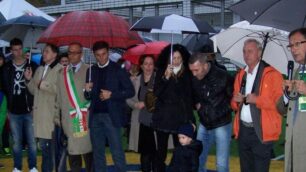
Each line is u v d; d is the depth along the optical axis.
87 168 7.05
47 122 7.00
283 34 6.15
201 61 6.14
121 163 6.66
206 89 6.16
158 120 6.75
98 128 6.68
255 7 5.41
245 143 5.67
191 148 5.88
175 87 6.67
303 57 4.87
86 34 6.43
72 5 28.47
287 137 5.09
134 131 7.91
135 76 8.45
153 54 8.59
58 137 6.86
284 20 5.18
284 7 5.21
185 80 6.67
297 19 5.12
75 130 6.64
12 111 7.59
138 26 7.17
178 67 6.73
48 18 8.87
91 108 6.64
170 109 6.67
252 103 5.49
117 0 27.03
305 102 4.93
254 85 5.55
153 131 7.57
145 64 7.63
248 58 5.56
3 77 7.62
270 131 5.46
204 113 6.21
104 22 6.55
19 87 7.57
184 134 5.94
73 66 6.78
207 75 6.19
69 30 6.46
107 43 6.70
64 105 6.70
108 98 6.50
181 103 6.65
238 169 8.36
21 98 7.58
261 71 5.54
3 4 8.93
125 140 11.27
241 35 6.56
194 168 5.83
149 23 7.13
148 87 7.44
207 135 6.35
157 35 18.88
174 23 7.07
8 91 7.58
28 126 7.65
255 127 5.50
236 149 10.34
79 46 6.75
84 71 6.78
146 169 7.75
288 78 5.00
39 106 7.03
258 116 5.51
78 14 6.63
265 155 5.55
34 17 8.05
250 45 5.55
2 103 7.62
